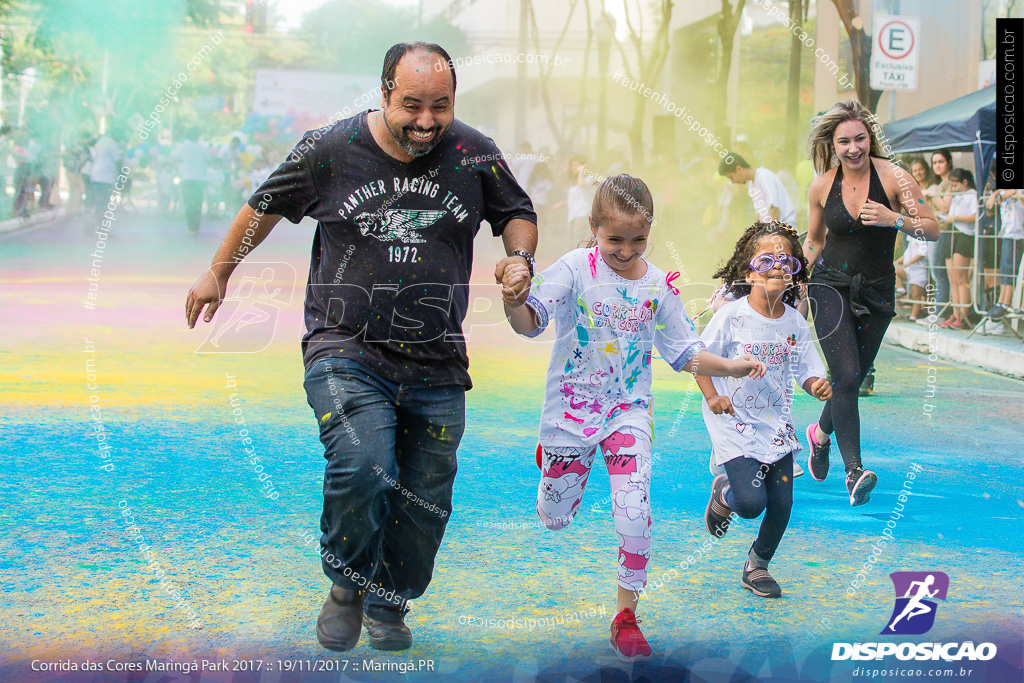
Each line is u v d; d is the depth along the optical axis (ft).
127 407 16.74
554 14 54.85
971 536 11.51
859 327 13.92
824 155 14.01
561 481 9.53
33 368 19.51
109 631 8.35
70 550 10.19
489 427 16.52
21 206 53.88
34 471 12.89
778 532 9.61
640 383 9.49
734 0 48.91
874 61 33.19
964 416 18.47
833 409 13.12
